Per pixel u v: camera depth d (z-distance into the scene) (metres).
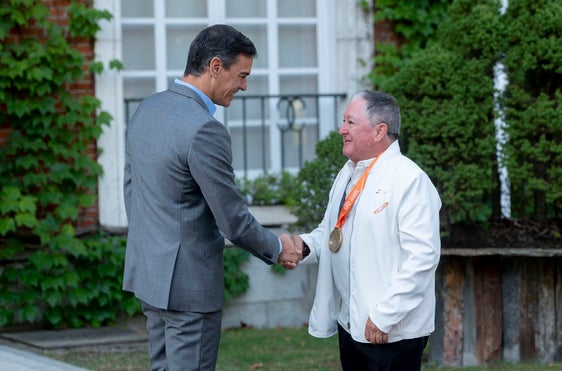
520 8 6.84
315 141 9.36
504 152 6.81
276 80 9.31
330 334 4.62
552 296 6.89
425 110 6.73
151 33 9.01
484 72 6.97
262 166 9.27
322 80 9.35
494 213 7.13
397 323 4.23
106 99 8.58
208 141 4.13
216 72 4.28
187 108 4.21
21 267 8.30
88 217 8.59
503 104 6.92
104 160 8.58
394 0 9.20
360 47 9.23
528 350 6.90
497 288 6.85
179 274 4.19
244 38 4.32
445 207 6.89
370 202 4.34
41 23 8.25
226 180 4.17
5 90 8.20
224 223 4.19
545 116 6.64
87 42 8.55
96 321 8.44
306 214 7.29
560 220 7.07
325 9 9.34
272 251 4.43
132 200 4.33
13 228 8.02
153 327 4.40
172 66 9.09
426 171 6.73
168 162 4.14
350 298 4.38
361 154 4.45
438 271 6.88
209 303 4.26
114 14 8.59
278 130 9.31
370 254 4.32
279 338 8.33
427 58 6.78
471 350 6.86
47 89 8.23
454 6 7.07
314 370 6.93
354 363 4.60
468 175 6.70
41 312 8.38
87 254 8.27
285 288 8.99
